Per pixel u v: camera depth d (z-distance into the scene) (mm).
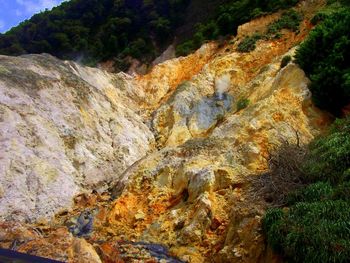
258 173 15039
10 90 19266
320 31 19766
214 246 12867
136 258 12602
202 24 36062
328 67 17969
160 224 14875
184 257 12719
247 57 27344
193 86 26500
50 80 21812
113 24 42500
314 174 12578
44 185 16547
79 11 46844
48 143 18391
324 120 18141
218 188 15094
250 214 12164
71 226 15438
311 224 9969
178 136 23125
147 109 27453
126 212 15961
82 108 21672
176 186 16562
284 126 17562
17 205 15297
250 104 21375
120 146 21391
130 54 39281
